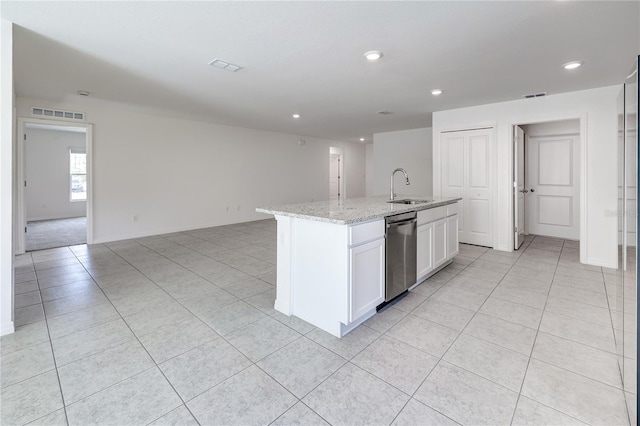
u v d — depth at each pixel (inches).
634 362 54.5
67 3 81.0
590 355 76.5
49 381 68.0
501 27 94.0
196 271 146.2
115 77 139.9
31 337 86.6
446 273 140.3
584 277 133.8
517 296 113.7
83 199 360.5
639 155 52.4
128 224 219.9
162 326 93.1
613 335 85.6
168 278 136.3
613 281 128.3
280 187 322.7
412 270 114.7
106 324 94.3
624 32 97.0
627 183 61.8
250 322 95.7
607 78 137.9
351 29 95.5
